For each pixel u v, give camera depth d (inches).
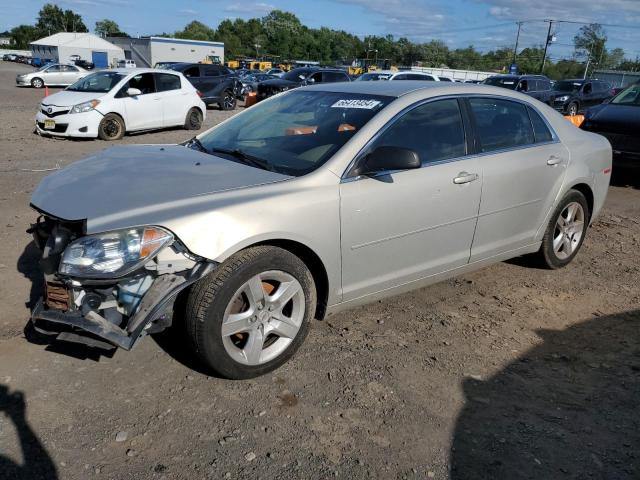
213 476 98.6
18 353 131.2
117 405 115.4
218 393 121.3
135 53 2126.0
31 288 164.4
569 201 194.9
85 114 467.5
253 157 144.0
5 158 370.3
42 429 107.2
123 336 108.0
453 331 155.3
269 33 5088.6
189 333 117.7
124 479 96.7
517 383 132.1
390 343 146.4
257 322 123.7
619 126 347.6
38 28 5221.5
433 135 153.3
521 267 207.2
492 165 163.8
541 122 186.5
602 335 158.4
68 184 127.0
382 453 106.7
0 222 224.5
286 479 98.9
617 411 123.2
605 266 213.8
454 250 160.7
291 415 115.7
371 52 4301.2
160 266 111.3
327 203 129.3
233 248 116.0
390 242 143.3
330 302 138.2
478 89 170.1
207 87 823.1
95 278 108.2
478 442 111.2
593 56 3435.0
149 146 166.4
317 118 153.6
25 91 1100.5
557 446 111.3
